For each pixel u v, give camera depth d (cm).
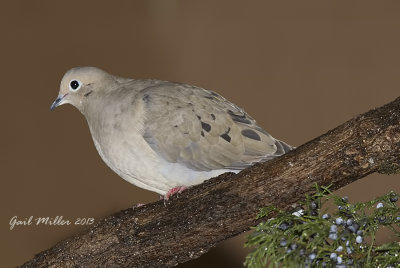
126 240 492
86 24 576
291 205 489
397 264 484
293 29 564
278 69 560
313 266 484
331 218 484
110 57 565
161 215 491
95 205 540
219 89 561
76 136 549
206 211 490
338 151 488
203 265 530
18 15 571
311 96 555
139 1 586
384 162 488
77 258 493
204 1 581
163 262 492
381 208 484
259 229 485
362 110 551
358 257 484
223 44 565
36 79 559
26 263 494
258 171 489
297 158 489
